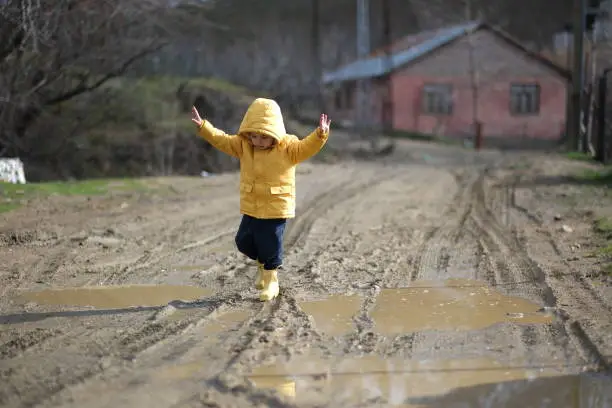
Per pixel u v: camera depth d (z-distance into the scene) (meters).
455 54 39.34
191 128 21.08
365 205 11.62
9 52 12.61
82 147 18.77
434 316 5.35
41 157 17.88
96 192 12.39
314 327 5.05
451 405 3.73
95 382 4.00
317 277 6.56
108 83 20.20
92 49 15.60
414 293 6.02
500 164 20.67
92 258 7.44
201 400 3.75
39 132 17.94
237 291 6.10
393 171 18.70
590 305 5.47
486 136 38.50
